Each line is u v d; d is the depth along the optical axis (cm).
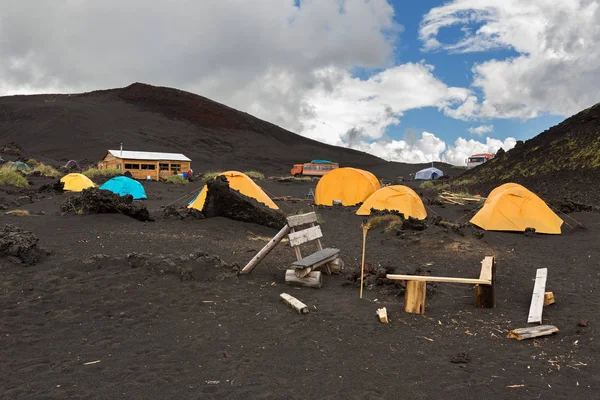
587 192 2616
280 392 407
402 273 862
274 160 9775
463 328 589
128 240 1110
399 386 425
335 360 482
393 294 739
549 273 920
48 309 609
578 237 1385
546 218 1504
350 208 2209
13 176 2869
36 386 407
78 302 637
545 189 2947
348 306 677
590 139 3303
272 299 698
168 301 663
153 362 465
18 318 575
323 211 2100
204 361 471
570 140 3491
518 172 3594
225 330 563
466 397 406
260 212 1507
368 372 454
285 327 579
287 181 5125
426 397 405
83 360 466
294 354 496
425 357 495
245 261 962
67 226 1271
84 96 13625
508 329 585
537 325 591
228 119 13075
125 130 9838
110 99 13275
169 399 390
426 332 574
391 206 1867
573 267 976
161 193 3173
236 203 1501
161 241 1132
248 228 1430
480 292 679
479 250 1130
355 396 403
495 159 4241
